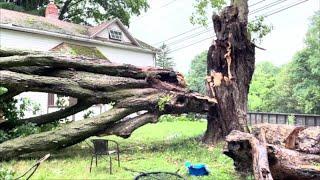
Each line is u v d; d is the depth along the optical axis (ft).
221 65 31.99
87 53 61.36
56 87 29.58
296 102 105.19
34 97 55.88
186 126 52.95
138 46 72.13
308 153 20.36
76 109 34.22
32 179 19.99
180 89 31.22
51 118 34.19
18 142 25.93
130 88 30.99
